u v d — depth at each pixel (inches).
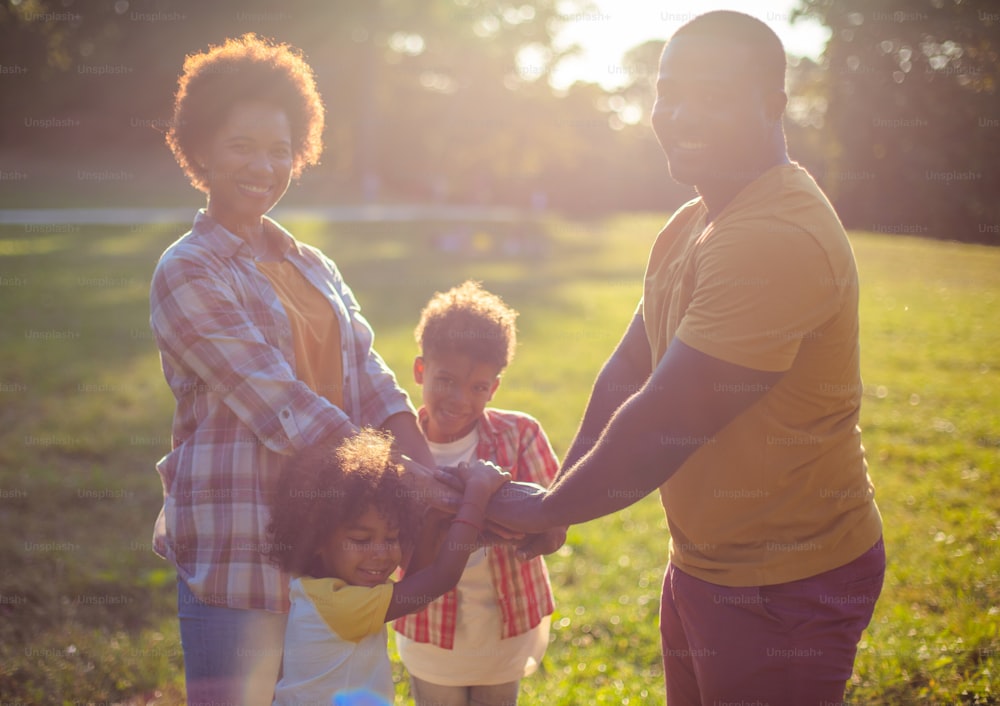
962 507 234.4
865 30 1107.3
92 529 217.6
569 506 86.3
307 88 104.5
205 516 94.8
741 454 83.6
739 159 83.4
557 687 148.4
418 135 2015.3
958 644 153.4
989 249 864.9
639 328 105.3
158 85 1514.5
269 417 93.2
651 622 173.8
